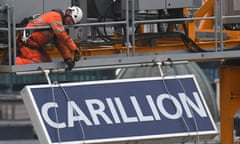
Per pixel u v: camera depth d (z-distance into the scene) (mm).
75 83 36406
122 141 36219
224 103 46594
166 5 40875
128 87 37031
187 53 40562
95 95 36531
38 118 35438
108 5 41844
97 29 42469
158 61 39500
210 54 40625
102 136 36031
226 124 46594
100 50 41031
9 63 37312
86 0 40969
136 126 36625
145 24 42688
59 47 38125
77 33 40500
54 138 35406
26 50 38000
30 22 37812
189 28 42250
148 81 37312
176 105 37219
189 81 37719
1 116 138500
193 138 37125
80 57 38562
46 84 36562
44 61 38375
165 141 36938
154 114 36812
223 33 43406
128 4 40250
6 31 38469
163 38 42156
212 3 42406
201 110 37375
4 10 38344
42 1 39312
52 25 37469
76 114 35969
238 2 42781
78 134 35719
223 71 46500
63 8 39688
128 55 39156
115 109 36500
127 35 39156
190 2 41219
